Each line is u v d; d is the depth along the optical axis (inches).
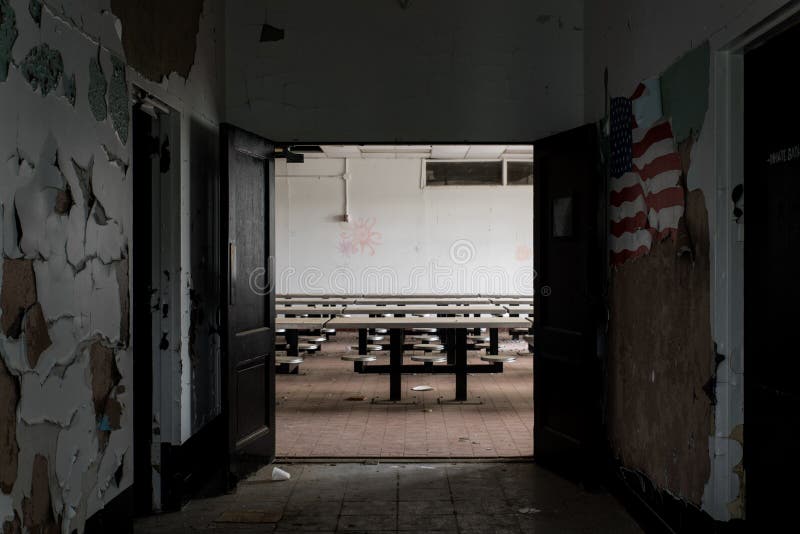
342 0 185.0
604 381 164.9
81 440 97.2
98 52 103.5
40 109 85.7
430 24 184.5
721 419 105.0
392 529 139.3
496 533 137.1
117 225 109.8
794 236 89.6
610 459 161.2
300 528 139.9
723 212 104.7
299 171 510.9
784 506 92.9
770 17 88.7
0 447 76.7
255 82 184.5
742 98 103.7
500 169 510.0
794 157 89.5
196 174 158.4
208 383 167.8
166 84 138.2
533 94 183.9
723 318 104.7
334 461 187.3
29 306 83.0
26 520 82.2
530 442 206.1
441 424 229.6
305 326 264.5
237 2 184.7
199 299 160.6
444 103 184.5
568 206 168.4
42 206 86.2
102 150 104.4
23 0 81.8
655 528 130.9
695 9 110.7
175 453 148.3
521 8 184.1
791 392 91.0
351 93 185.0
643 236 136.9
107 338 106.0
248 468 171.8
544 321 180.5
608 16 159.3
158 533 136.7
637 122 137.7
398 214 512.4
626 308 148.3
